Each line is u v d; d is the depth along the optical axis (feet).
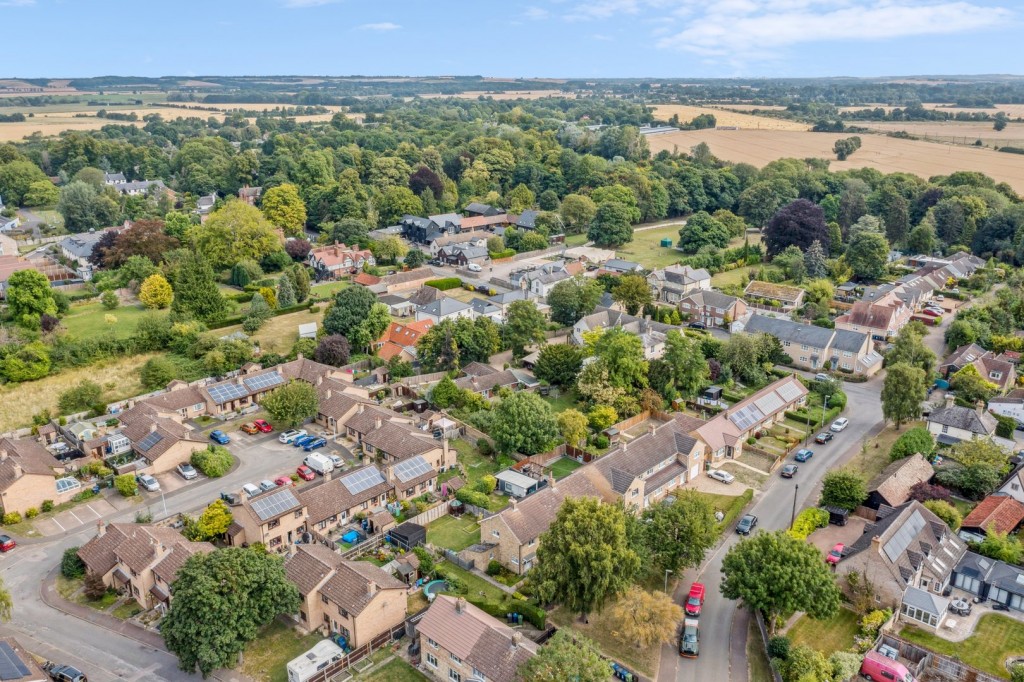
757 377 442.91
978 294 607.37
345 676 223.30
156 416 369.50
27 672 202.08
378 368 450.30
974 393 398.62
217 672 225.56
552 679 193.57
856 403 424.87
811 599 231.50
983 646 237.25
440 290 624.18
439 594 238.27
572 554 235.20
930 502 296.92
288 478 328.70
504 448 354.95
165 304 531.91
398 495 317.22
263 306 522.88
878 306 510.58
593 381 398.83
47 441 369.91
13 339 435.53
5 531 296.51
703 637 242.37
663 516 263.70
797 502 323.16
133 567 252.42
